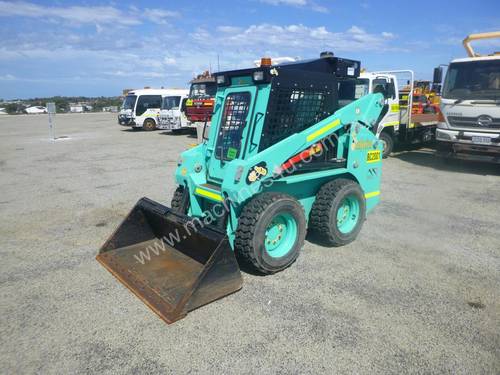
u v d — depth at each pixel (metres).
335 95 4.70
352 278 4.04
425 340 3.01
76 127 25.50
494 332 3.11
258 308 3.48
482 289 3.80
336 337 3.06
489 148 8.55
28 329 3.23
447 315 3.35
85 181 8.75
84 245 5.03
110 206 6.76
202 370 2.72
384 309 3.45
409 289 3.80
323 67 4.74
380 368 2.71
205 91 16.48
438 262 4.41
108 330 3.19
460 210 6.31
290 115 4.26
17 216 6.26
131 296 3.72
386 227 5.55
